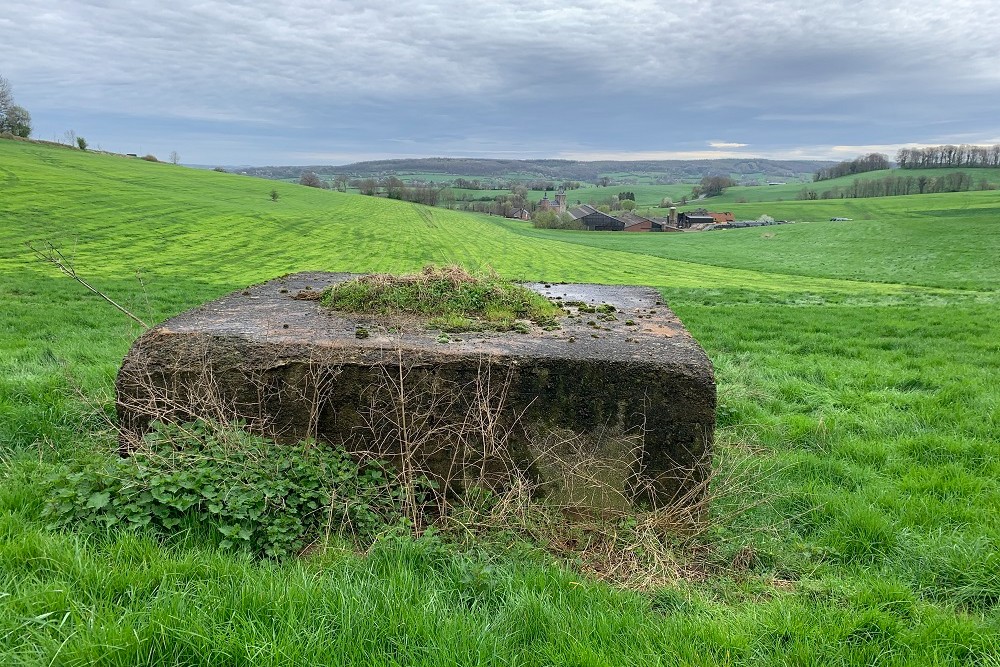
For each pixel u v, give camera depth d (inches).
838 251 2015.3
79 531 132.6
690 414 155.1
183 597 111.5
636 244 2507.4
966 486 183.9
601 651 107.0
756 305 778.2
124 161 3481.8
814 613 122.6
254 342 163.2
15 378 247.0
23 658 97.6
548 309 217.9
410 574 124.7
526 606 117.1
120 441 165.5
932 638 116.0
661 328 199.2
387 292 209.9
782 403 273.7
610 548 146.4
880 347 441.4
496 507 150.5
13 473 165.6
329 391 157.8
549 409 155.9
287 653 100.1
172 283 899.4
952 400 271.4
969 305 772.6
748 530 161.6
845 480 195.0
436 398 156.4
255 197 2792.8
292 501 143.2
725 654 110.2
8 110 3811.5
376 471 157.3
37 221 1553.9
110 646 98.0
